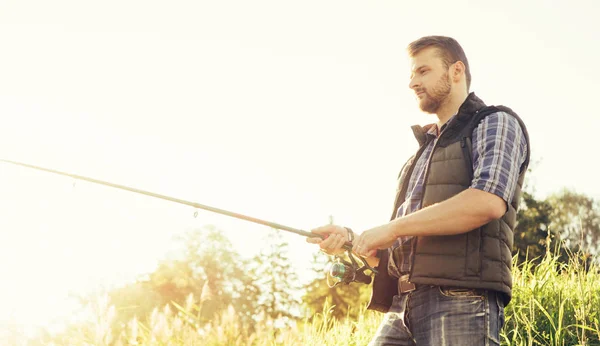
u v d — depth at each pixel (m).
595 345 4.39
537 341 4.48
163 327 5.20
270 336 5.59
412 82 2.78
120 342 5.14
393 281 2.83
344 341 5.64
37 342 5.17
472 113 2.60
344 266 2.92
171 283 41.44
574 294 4.94
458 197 2.41
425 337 2.53
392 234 2.51
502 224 2.49
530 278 5.39
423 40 2.77
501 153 2.44
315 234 2.95
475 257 2.43
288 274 43.53
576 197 28.97
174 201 3.29
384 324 2.79
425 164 2.79
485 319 2.41
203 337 5.25
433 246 2.50
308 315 6.04
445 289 2.46
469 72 2.81
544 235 26.22
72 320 5.17
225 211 3.19
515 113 2.58
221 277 45.56
